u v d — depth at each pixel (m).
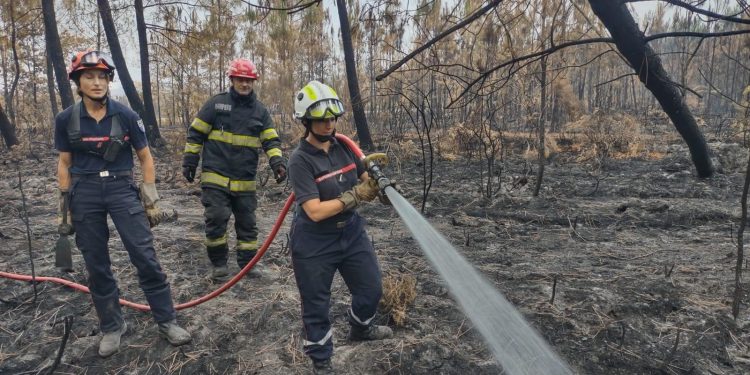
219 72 17.64
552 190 7.74
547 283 4.09
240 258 4.34
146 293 3.21
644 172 9.09
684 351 3.09
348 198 2.54
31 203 7.35
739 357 3.08
